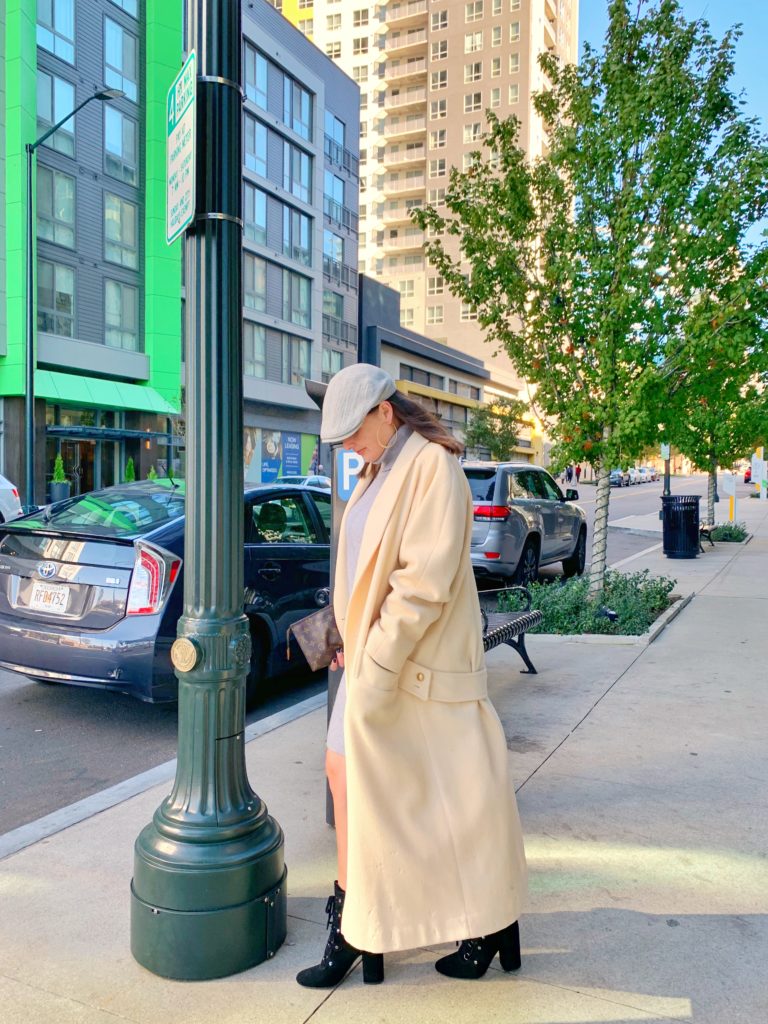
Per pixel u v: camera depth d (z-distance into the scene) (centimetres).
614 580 885
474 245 793
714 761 413
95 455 2714
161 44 2812
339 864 240
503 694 538
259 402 3559
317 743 447
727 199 692
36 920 270
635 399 717
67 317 2564
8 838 332
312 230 3891
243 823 244
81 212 2598
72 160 2553
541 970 242
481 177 802
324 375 4034
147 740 491
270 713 550
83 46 2575
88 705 562
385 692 205
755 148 709
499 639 511
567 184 780
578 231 749
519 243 799
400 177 8050
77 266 2594
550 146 797
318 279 3912
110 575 477
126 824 346
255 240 3456
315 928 263
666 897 283
